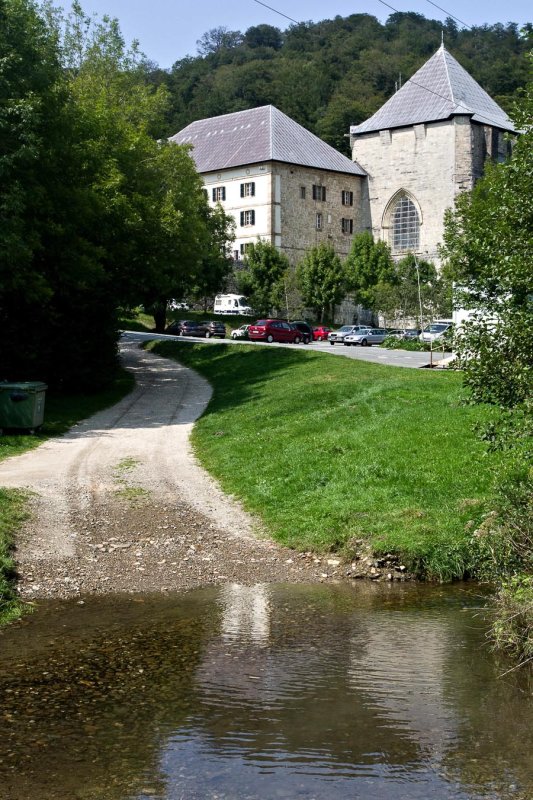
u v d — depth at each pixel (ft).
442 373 102.32
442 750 20.42
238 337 210.59
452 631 30.48
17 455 62.90
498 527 37.73
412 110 302.25
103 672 25.68
